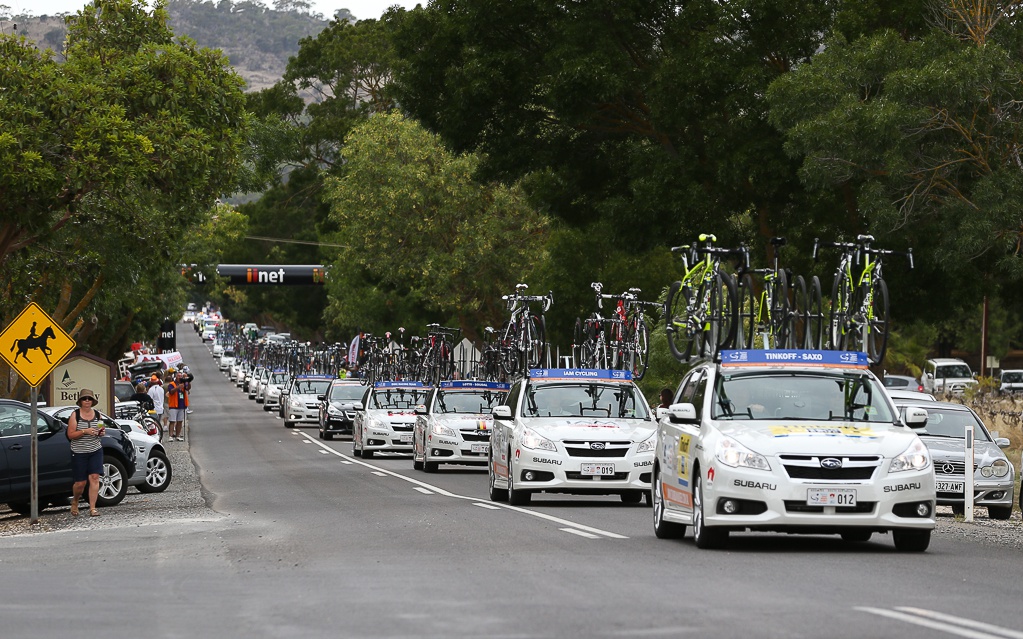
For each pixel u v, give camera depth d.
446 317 169.75
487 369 95.00
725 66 84.50
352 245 145.38
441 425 83.44
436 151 140.50
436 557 35.59
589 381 59.59
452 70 94.38
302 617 25.17
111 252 82.62
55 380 99.75
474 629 23.11
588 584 29.08
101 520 56.41
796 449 35.00
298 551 38.72
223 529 48.09
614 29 90.19
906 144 72.31
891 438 35.75
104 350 159.38
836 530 35.66
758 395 38.19
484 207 140.62
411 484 73.19
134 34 76.50
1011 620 23.58
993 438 61.34
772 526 34.94
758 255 93.38
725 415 37.75
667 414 41.84
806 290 50.12
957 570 31.86
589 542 39.38
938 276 86.06
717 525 35.41
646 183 87.94
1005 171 71.31
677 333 54.59
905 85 71.50
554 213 103.25
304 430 161.62
